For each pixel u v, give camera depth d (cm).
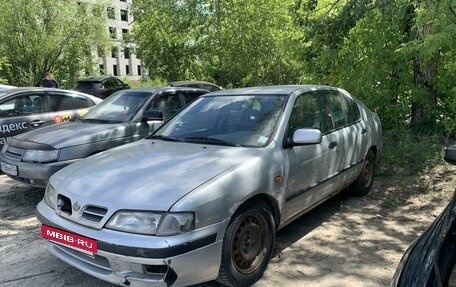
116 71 6353
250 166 334
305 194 403
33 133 596
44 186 537
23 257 400
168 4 2422
